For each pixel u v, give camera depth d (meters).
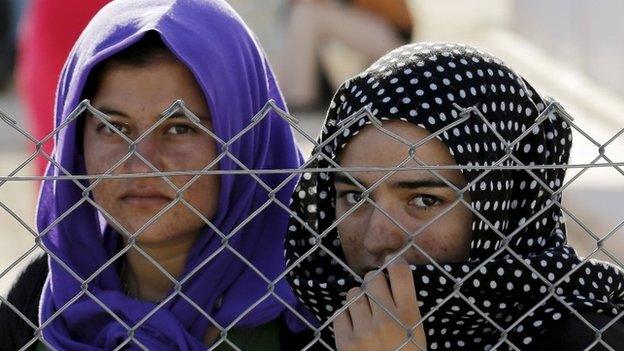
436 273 5.98
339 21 22.28
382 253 6.14
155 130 6.23
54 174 6.65
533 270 5.85
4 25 24.41
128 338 5.84
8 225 16.02
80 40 6.57
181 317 6.45
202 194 6.30
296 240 6.49
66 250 6.60
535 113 6.39
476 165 6.09
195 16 6.43
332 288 6.16
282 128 6.81
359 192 6.20
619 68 22.00
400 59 6.30
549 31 26.98
